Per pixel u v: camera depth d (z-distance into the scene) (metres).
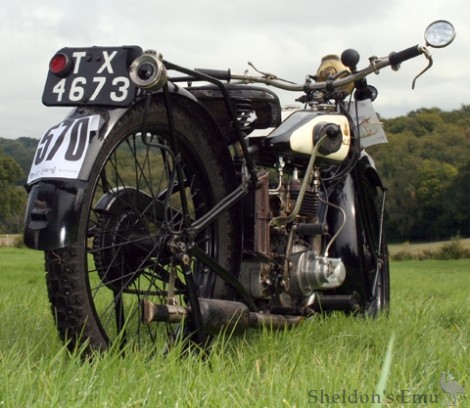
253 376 3.30
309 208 4.73
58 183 3.37
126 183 3.77
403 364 3.63
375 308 5.89
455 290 13.32
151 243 3.78
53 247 3.29
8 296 6.46
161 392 2.89
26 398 2.68
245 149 4.23
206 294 4.19
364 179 5.87
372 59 4.80
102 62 3.60
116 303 3.81
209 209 4.21
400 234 98.62
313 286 4.56
